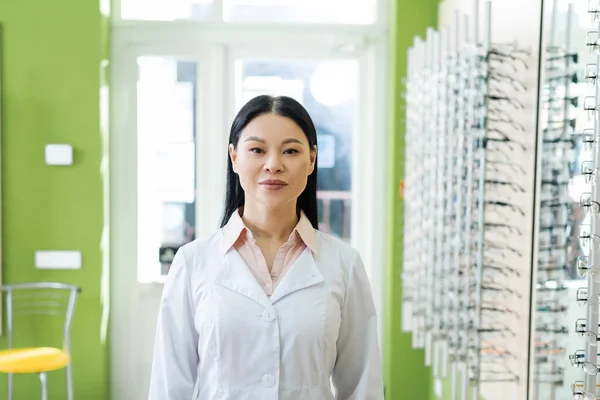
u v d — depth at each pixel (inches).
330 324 56.5
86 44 138.6
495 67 89.8
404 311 122.7
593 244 58.6
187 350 57.8
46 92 138.5
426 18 140.5
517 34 84.4
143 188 148.9
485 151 81.4
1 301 138.9
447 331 95.3
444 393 126.6
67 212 140.2
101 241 141.0
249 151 55.6
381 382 60.0
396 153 142.1
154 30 145.1
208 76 147.6
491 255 91.2
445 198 97.3
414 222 116.6
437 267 100.0
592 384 58.7
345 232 152.5
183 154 149.0
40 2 137.6
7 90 137.8
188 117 148.6
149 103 147.6
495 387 91.8
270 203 55.6
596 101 58.9
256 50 147.7
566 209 67.6
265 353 54.8
